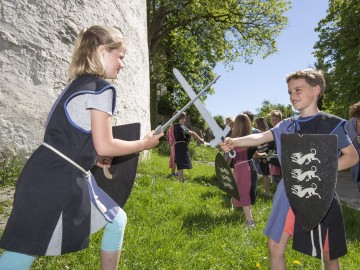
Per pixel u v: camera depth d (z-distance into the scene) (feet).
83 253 9.78
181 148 26.61
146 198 16.52
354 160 7.88
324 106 70.33
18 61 19.30
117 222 6.62
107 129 6.08
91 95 6.05
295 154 7.70
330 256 7.72
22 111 19.19
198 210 16.14
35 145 19.66
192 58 83.46
